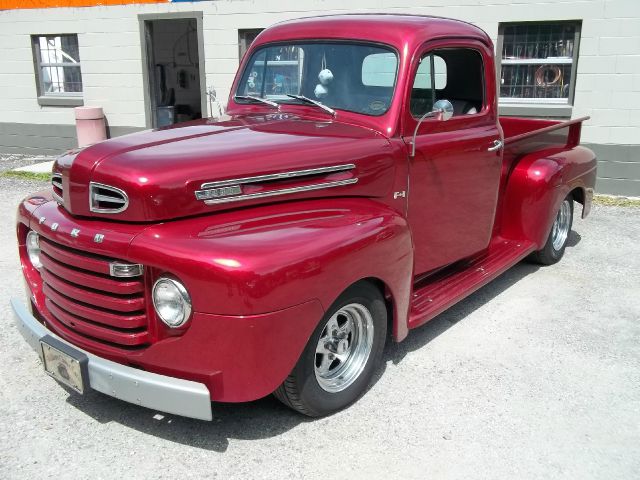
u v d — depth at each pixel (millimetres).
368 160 3658
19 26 11664
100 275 3084
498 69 9102
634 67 8477
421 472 3062
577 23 8617
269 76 4488
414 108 3996
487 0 8812
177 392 2852
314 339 3164
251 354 2848
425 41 4008
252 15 10141
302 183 3408
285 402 3326
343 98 4082
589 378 3967
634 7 8281
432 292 4359
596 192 9023
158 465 3084
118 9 10969
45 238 3400
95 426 3385
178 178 3037
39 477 2980
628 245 6699
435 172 4152
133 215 3018
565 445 3295
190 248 2855
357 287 3359
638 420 3531
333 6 9648
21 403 3580
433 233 4301
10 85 12047
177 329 2928
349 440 3297
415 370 4023
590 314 4930
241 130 3746
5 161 11383
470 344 4398
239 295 2771
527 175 5371
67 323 3318
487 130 4590
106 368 2980
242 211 3234
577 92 8766
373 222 3408
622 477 3062
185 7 10477
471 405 3639
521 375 3986
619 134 8742
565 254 6402
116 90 11398
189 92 14555
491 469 3094
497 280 5668
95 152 3227
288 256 2904
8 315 4711
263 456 3160
